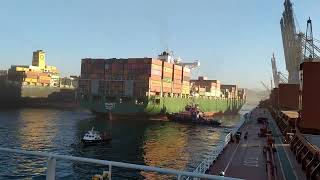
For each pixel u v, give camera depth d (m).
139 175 48.78
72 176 47.59
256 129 71.31
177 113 147.88
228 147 45.34
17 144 73.88
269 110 156.12
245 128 73.62
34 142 77.62
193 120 140.75
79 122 127.69
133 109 139.38
